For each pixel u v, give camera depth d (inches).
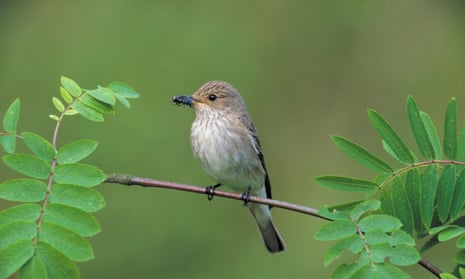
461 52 652.1
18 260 191.3
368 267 204.1
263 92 643.5
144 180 264.2
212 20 650.2
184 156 579.8
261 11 669.9
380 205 233.6
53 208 203.8
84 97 259.8
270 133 632.4
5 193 208.5
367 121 641.6
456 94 638.5
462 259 223.8
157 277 553.3
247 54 647.8
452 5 671.8
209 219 569.9
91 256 196.9
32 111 606.9
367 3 680.4
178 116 594.6
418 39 666.8
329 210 236.1
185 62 633.0
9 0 657.6
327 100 650.2
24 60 634.8
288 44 663.1
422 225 240.7
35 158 219.8
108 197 567.8
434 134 249.1
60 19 655.8
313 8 682.2
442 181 239.0
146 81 618.8
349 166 614.9
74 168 220.7
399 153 242.4
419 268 502.0
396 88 650.8
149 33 641.0
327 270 557.9
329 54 664.4
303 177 616.4
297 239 578.6
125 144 577.6
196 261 561.9
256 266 560.4
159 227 563.8
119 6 655.8
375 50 665.6
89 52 631.2
